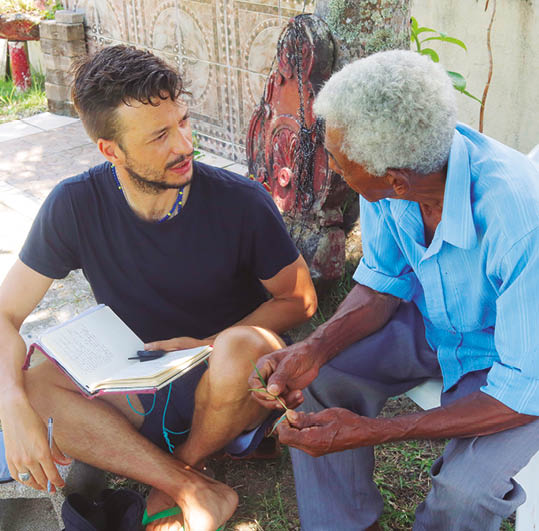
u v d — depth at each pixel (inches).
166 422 89.7
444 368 82.1
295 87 123.1
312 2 163.5
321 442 71.7
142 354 81.4
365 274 86.0
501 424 69.8
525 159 71.2
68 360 77.7
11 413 79.6
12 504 96.3
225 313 93.9
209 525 79.4
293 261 90.7
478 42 147.3
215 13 189.0
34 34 243.4
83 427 82.7
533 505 78.7
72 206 86.4
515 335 68.4
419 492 94.1
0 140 222.1
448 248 74.4
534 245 66.2
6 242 160.9
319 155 122.8
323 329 82.7
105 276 90.5
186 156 80.3
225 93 197.3
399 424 71.7
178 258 88.0
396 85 63.9
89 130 80.1
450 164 68.6
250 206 86.9
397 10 118.3
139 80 75.5
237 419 81.8
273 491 96.2
